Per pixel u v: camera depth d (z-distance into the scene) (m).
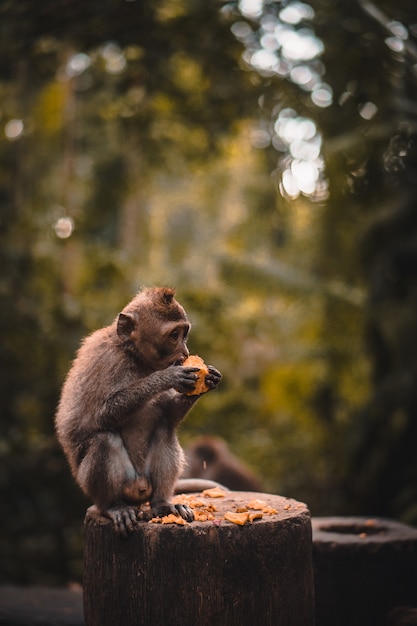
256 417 18.38
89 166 16.56
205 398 15.99
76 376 5.79
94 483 5.55
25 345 13.34
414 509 11.23
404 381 12.37
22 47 11.00
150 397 5.39
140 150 14.95
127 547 5.34
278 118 11.93
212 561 5.22
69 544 13.22
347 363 16.42
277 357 18.83
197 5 10.58
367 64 10.30
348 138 10.87
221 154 14.71
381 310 12.85
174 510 5.55
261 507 5.75
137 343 5.71
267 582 5.30
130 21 10.61
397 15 9.92
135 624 5.27
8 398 13.38
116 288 15.53
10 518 12.75
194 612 5.19
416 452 12.73
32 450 13.12
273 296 17.17
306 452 16.86
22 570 12.21
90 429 5.65
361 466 13.56
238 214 21.09
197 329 15.48
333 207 13.66
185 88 12.48
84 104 15.73
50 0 10.16
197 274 20.17
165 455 5.75
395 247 12.73
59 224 15.05
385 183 11.48
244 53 11.24
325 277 16.83
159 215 22.95
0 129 14.35
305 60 10.89
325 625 6.66
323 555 6.69
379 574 6.66
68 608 7.81
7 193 14.45
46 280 14.03
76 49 11.38
